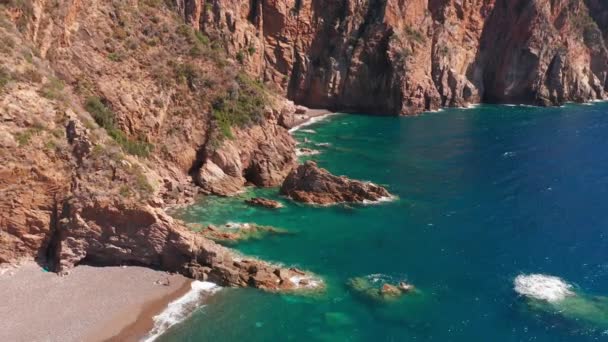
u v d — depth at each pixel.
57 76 65.50
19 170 48.81
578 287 50.91
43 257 50.72
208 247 51.34
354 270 53.31
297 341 42.88
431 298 49.00
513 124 116.94
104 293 47.25
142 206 50.41
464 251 57.41
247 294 48.62
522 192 74.31
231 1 113.50
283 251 56.59
